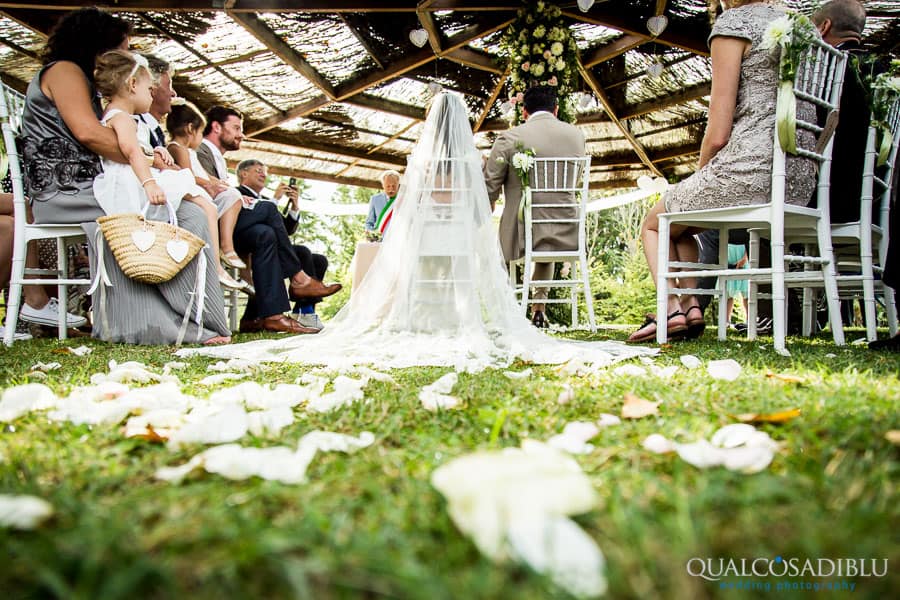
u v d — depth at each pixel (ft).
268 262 13.42
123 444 2.72
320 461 2.50
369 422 3.31
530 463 1.57
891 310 9.62
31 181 9.56
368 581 1.34
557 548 1.29
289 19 17.70
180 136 13.10
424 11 16.66
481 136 29.78
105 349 8.42
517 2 17.84
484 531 1.36
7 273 10.44
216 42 18.71
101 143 9.39
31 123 9.48
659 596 1.30
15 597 1.30
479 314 9.10
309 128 26.73
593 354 6.98
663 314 8.74
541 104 15.10
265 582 1.37
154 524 1.75
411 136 27.81
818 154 7.96
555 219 14.05
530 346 8.18
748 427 2.67
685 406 3.47
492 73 23.11
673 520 1.64
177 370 6.12
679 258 9.89
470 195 9.79
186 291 9.57
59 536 1.59
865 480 2.00
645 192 30.09
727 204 8.06
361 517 1.81
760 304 15.64
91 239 9.50
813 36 7.04
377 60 20.20
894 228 7.41
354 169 31.83
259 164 16.63
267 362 7.27
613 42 19.86
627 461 2.38
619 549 1.51
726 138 8.14
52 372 5.80
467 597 1.25
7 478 2.18
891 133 8.54
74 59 9.87
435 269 9.40
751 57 7.91
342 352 7.81
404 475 2.21
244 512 1.81
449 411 3.56
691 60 20.43
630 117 24.38
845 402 3.39
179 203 10.16
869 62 8.60
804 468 2.18
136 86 9.88
